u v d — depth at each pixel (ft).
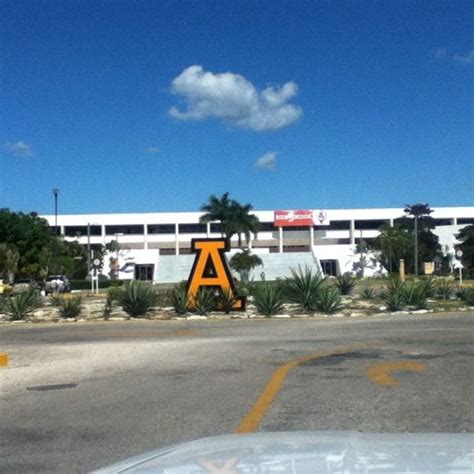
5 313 102.94
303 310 99.96
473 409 31.83
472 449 12.55
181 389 38.29
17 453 26.14
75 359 51.80
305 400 34.60
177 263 320.91
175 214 394.73
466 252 301.63
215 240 100.22
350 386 38.24
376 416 30.78
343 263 350.02
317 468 11.19
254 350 55.11
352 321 84.02
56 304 122.01
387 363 46.57
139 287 99.86
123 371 45.21
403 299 102.89
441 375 41.37
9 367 48.39
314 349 55.11
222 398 35.53
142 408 33.53
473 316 88.38
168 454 13.21
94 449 26.48
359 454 12.16
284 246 399.03
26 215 261.65
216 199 327.47
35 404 35.17
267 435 14.56
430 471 10.80
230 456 12.49
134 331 75.92
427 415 30.76
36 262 242.58
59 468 24.12
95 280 214.90
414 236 337.11
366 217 399.85
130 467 12.41
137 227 398.42
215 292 100.01
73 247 296.51
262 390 37.47
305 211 394.52
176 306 98.63
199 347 57.88
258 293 98.73
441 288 122.42
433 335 63.87
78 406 34.35
